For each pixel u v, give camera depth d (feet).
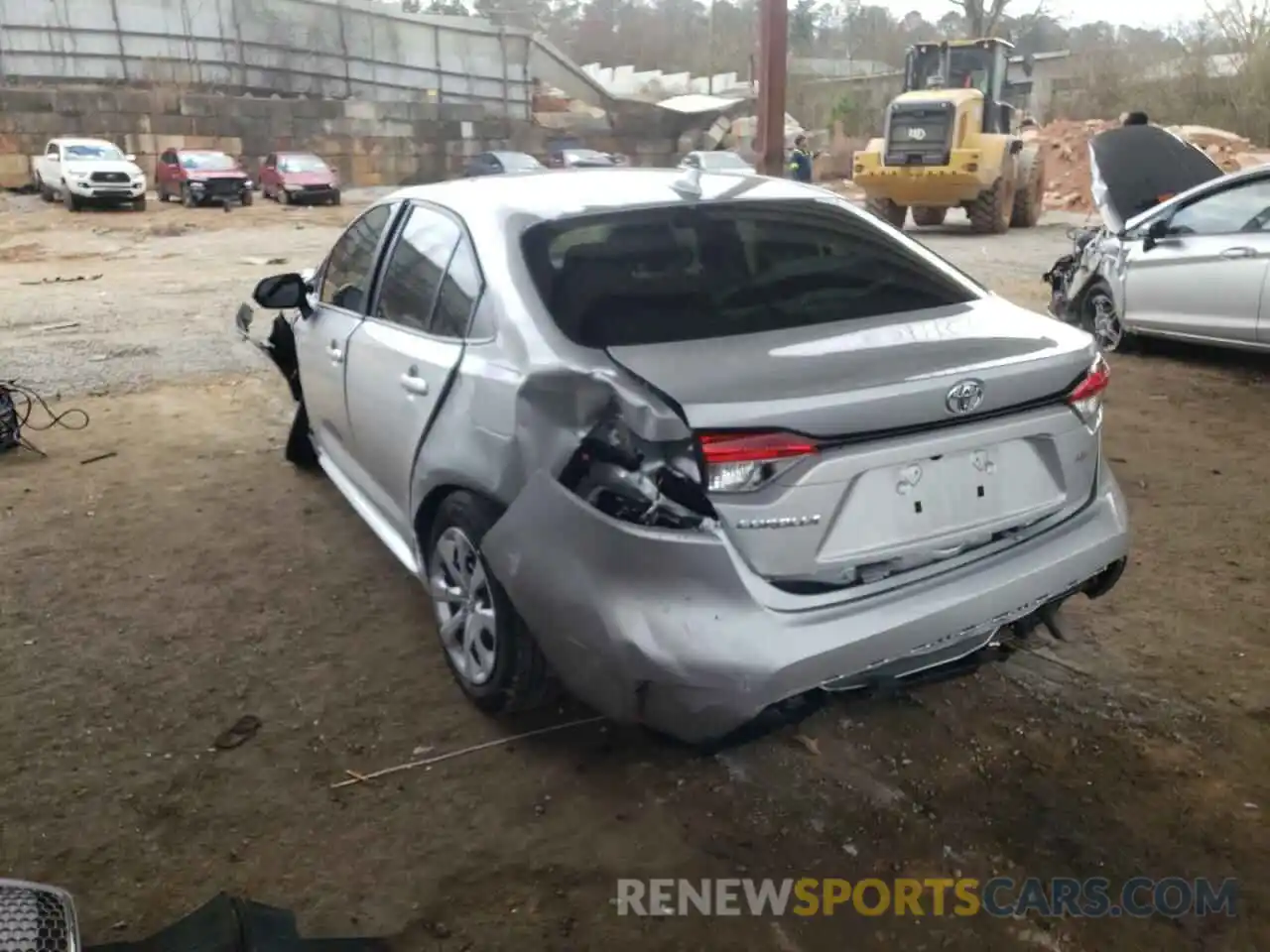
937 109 60.39
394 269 13.19
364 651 12.71
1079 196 84.74
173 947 7.43
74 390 25.45
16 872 9.10
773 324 10.18
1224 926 8.37
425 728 11.10
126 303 40.52
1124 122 31.50
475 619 10.98
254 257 58.23
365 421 13.33
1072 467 10.11
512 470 9.66
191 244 65.82
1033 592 9.72
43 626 13.37
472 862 9.20
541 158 122.11
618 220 11.43
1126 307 27.17
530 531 9.44
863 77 153.28
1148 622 12.99
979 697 11.43
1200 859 9.06
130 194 86.12
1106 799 9.80
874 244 11.98
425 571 11.94
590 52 225.15
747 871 9.06
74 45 119.85
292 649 12.76
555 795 10.02
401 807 9.88
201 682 12.03
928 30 204.95
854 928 8.46
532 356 9.79
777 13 44.50
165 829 9.62
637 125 142.41
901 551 9.08
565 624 9.18
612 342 9.76
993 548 9.67
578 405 9.06
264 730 11.11
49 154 92.53
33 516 17.02
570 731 11.00
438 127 124.77
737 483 8.44
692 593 8.57
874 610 8.90
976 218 62.69
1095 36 153.79
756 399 8.49
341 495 17.83
